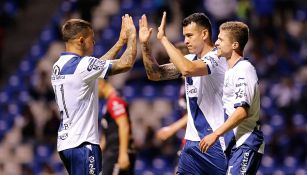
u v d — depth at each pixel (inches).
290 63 1700.3
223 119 757.9
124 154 981.8
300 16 1872.5
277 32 1765.5
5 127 1798.7
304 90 1594.5
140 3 1963.6
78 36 733.9
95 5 1963.6
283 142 1486.2
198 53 763.4
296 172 1451.8
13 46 2082.9
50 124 1657.2
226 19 1771.7
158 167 1475.1
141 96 1672.0
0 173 1663.4
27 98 1841.8
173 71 780.6
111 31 1903.3
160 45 1573.6
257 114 742.5
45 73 1780.3
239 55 742.5
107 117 997.8
